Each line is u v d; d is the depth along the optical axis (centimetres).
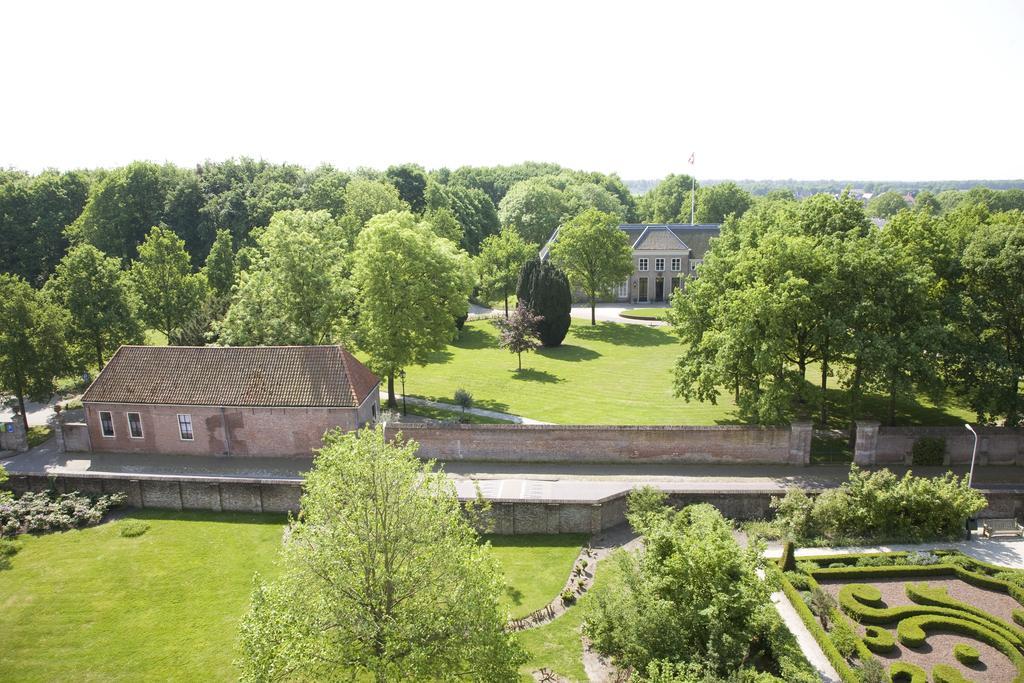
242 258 7481
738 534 3216
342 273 5969
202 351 4422
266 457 4253
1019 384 4841
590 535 3316
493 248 8731
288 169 10900
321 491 2208
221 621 2659
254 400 4169
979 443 4012
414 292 4841
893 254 3856
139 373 4375
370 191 9188
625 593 2244
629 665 2186
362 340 4919
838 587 2759
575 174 18462
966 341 3906
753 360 3853
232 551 3188
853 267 3844
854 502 3191
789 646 2173
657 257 9856
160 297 6069
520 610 2694
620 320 8644
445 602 2116
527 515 3331
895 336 3838
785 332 3847
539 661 2397
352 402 4103
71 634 2583
